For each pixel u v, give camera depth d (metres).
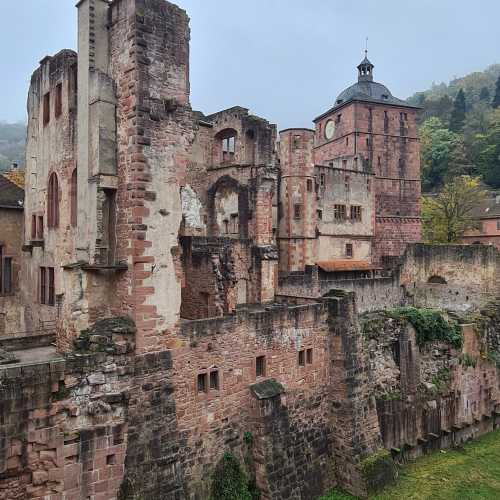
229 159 41.88
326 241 47.50
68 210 22.00
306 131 42.47
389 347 26.81
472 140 96.44
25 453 13.86
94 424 15.19
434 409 27.59
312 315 22.67
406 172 62.09
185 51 17.86
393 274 42.31
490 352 31.67
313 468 21.58
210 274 25.27
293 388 21.70
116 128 17.30
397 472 23.61
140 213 16.52
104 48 17.72
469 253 38.62
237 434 19.47
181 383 17.56
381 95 63.34
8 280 29.22
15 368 13.66
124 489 15.67
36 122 26.02
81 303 17.31
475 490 22.72
